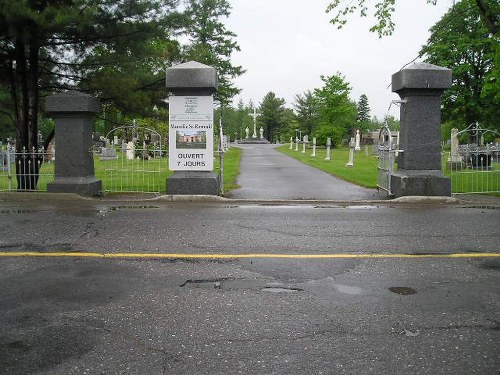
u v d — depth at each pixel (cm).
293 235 800
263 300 492
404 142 1260
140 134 3728
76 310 463
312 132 7125
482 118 4081
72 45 1418
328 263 629
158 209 1079
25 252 675
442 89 1221
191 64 1249
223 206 1137
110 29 1360
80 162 1282
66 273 580
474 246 725
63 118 1278
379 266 617
